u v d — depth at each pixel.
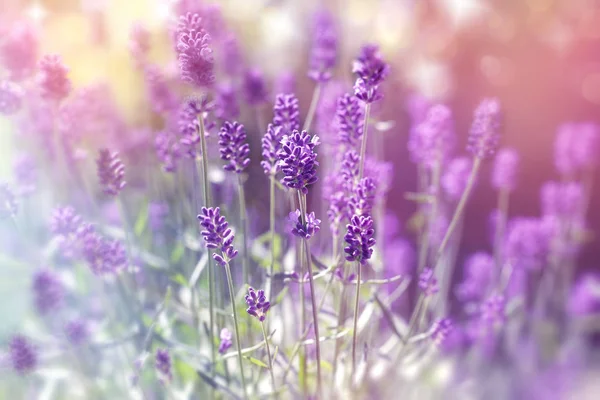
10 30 0.91
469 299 1.02
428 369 0.94
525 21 1.74
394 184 1.75
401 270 1.05
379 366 0.84
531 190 1.75
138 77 1.10
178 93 0.94
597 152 1.07
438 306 0.98
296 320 0.83
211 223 0.71
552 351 1.13
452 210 1.08
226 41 0.98
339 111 0.78
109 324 0.91
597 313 1.13
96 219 0.97
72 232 0.80
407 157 1.74
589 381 1.23
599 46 1.73
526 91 1.77
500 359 1.07
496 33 1.76
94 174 1.04
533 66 1.76
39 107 0.96
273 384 0.74
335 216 0.77
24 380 0.95
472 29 1.74
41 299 0.88
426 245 0.92
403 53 1.67
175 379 0.86
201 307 0.82
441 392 0.96
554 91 1.76
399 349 0.87
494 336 1.01
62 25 1.14
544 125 1.76
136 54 0.90
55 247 0.93
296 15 1.57
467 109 1.75
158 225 0.96
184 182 0.95
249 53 1.53
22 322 0.97
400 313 1.11
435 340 0.81
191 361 0.84
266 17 1.58
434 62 1.75
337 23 1.32
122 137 1.02
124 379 0.91
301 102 1.54
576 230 1.12
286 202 0.87
